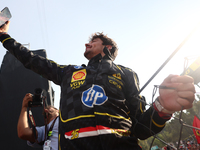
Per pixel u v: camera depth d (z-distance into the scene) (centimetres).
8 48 142
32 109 355
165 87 75
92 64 130
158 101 90
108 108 99
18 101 375
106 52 140
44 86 381
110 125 92
